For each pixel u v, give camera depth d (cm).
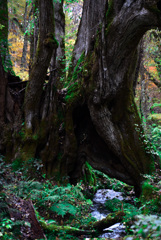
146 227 190
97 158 758
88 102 689
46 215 509
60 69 909
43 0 603
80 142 767
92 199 788
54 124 715
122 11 578
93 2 675
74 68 794
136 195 720
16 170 636
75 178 782
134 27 573
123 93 678
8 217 386
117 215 471
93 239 411
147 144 691
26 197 482
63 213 500
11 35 1420
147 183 613
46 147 703
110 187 948
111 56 631
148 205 538
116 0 620
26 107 691
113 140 687
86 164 898
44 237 392
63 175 728
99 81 653
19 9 1563
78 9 1335
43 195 536
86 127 771
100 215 621
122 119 699
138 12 550
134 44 612
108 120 684
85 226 490
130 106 699
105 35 624
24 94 722
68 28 1332
